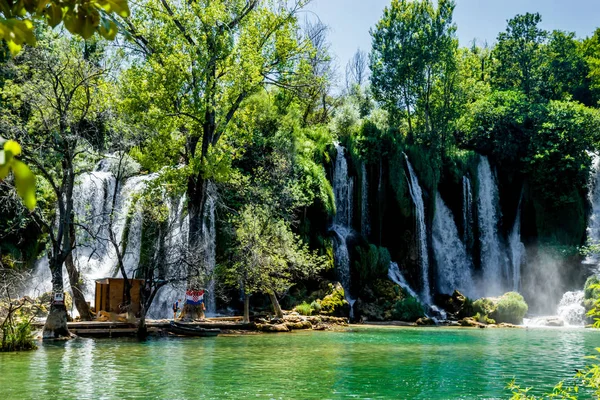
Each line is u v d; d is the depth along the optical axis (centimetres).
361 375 1680
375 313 4022
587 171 5062
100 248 3862
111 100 2912
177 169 3133
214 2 3194
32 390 1380
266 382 1542
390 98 5647
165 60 3061
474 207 5131
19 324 2166
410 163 4941
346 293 4262
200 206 3206
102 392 1372
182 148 3384
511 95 5950
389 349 2338
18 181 220
